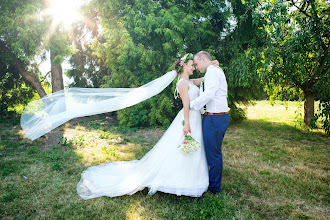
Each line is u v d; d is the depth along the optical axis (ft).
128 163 11.80
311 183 10.56
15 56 25.03
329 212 8.41
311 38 15.97
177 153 9.14
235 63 19.94
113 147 16.12
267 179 11.02
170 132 9.63
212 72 8.78
